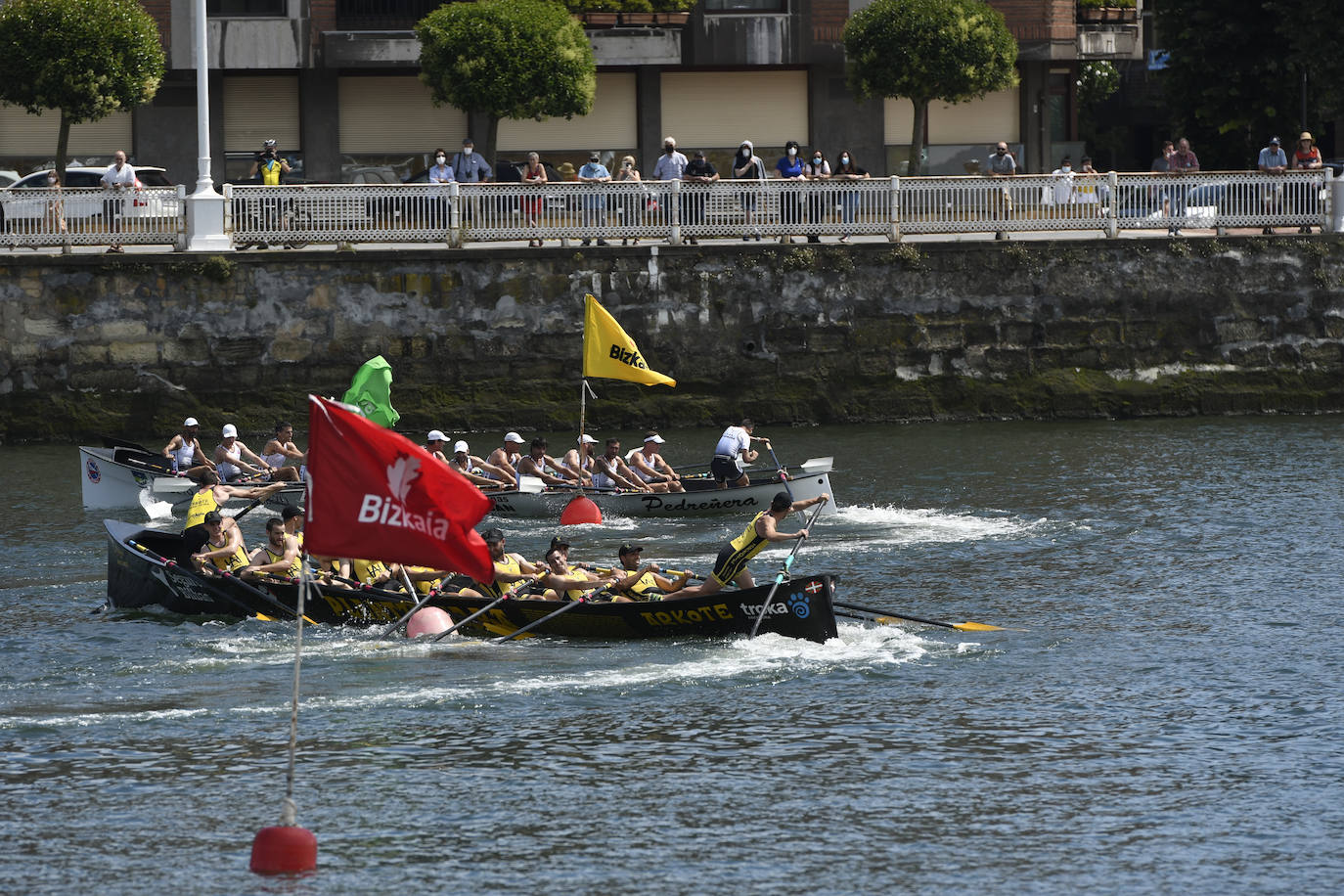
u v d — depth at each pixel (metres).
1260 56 161.38
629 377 100.81
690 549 87.62
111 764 52.75
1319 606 71.69
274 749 54.22
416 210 122.88
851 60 145.62
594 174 132.88
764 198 127.00
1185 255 130.50
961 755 53.50
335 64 147.62
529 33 133.88
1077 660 64.25
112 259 120.38
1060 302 130.12
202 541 74.81
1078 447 116.62
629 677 62.31
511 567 70.56
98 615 72.50
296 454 103.69
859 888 43.56
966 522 91.62
